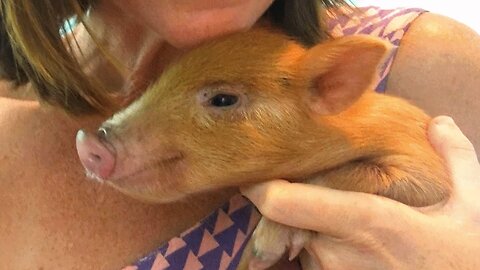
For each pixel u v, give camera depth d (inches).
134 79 12.2
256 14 10.9
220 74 10.3
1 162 12.4
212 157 10.4
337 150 10.9
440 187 11.3
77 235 12.0
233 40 10.7
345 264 10.5
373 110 11.4
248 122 10.4
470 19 25.0
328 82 10.7
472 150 11.8
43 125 12.6
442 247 10.5
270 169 10.6
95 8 12.4
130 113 10.4
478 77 14.7
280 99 10.5
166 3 10.5
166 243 11.6
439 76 14.4
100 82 12.2
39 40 11.4
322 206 10.1
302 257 11.6
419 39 14.5
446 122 12.0
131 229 12.0
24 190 12.2
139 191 10.3
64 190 12.2
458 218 11.0
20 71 13.4
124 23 12.1
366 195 10.4
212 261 11.6
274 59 10.6
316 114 10.7
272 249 10.7
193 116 10.3
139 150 10.1
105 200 12.1
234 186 11.0
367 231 10.3
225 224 11.7
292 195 10.1
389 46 10.4
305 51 11.0
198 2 10.4
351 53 10.5
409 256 10.4
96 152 9.9
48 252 11.9
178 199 10.9
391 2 24.3
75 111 12.4
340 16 14.3
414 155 11.4
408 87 14.2
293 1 12.7
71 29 12.2
